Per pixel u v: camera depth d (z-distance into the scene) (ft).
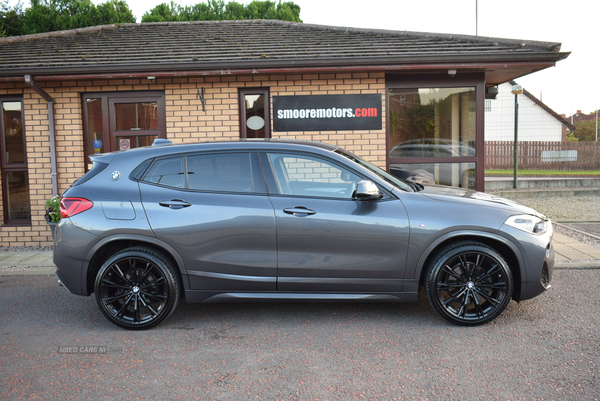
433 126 25.89
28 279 19.15
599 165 53.57
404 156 26.04
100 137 25.85
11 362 11.17
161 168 13.61
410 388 9.55
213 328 13.30
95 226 13.14
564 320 13.25
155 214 13.08
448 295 13.39
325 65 23.50
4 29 80.12
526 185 46.03
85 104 25.79
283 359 11.10
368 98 24.95
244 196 13.16
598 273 18.21
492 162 56.70
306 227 12.82
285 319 13.93
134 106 25.67
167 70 23.75
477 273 12.91
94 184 13.57
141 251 13.21
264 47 26.89
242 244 12.96
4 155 26.32
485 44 25.88
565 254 20.93
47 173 25.70
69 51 27.50
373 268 12.89
